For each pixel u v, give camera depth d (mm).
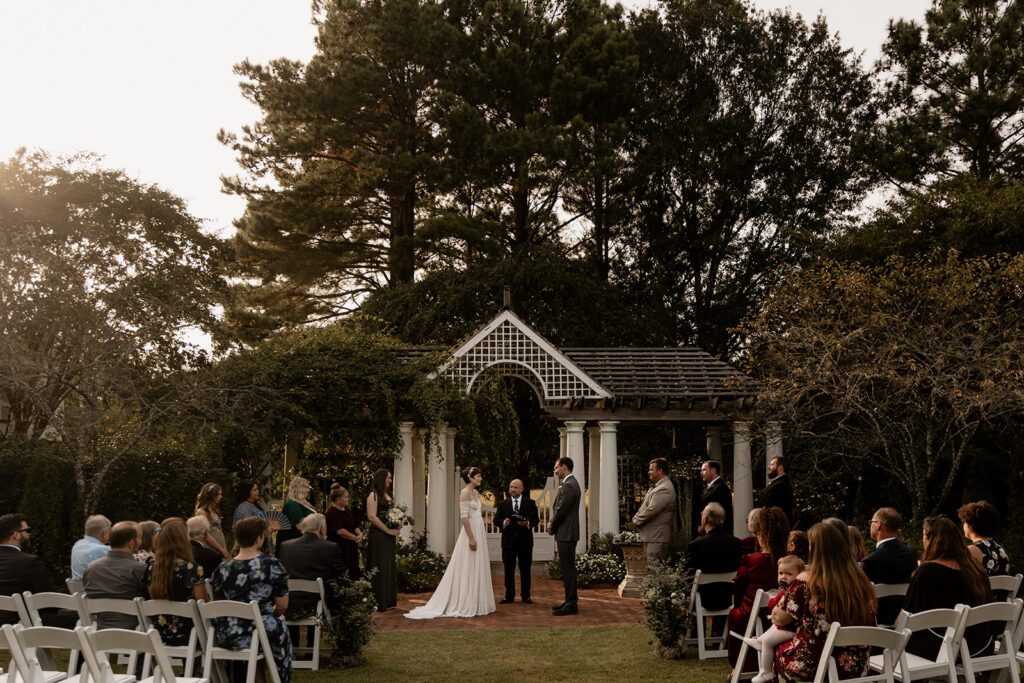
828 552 6641
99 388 15664
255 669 7719
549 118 32250
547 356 19547
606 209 34688
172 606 7641
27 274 16109
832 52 36844
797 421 19078
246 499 12039
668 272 36188
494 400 19531
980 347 17281
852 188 36062
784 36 36500
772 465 14125
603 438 19672
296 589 9695
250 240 32656
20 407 19688
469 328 29953
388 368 18562
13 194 22219
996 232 23688
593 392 19297
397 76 32375
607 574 17469
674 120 35094
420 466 21344
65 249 19312
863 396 18125
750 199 36125
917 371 17422
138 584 8281
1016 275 17750
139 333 16641
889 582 8125
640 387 19531
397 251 31859
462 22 33281
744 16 36375
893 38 31453
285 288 34812
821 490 21250
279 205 31688
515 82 32188
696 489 25297
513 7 32312
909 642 7332
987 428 19203
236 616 7422
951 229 24094
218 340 18750
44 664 7961
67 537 14242
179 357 18062
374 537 14188
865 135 31906
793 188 35281
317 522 9961
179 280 18797
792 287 19484
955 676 6754
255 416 17188
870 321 18109
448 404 18609
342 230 33219
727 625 9547
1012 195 23375
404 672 9461
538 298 31312
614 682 8844
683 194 35875
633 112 35312
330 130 31594
